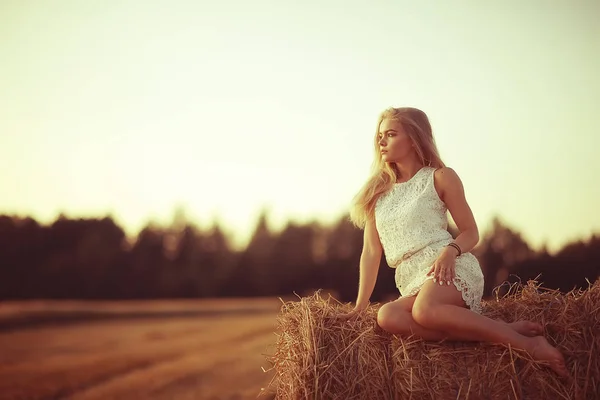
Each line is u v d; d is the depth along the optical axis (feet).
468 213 9.24
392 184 9.78
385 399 7.79
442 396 7.72
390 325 8.02
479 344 7.95
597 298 8.10
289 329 8.18
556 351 7.65
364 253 9.91
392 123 9.68
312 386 7.76
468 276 8.73
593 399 7.71
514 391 7.62
